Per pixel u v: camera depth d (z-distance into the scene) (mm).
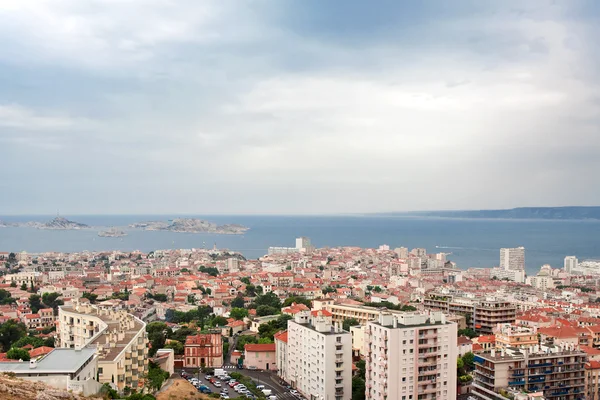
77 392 176000
